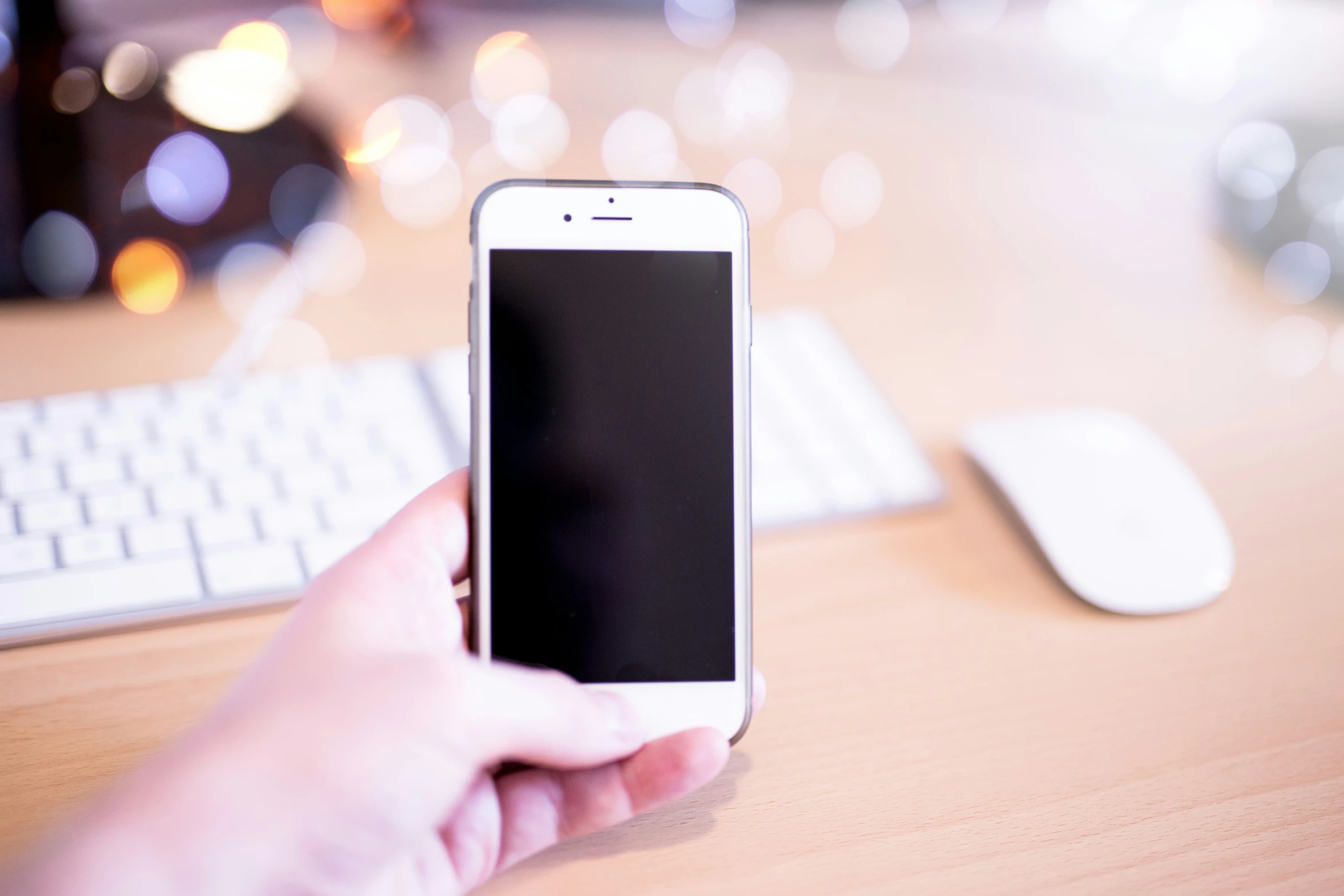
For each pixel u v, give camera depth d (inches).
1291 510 20.5
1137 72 31.9
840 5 33.3
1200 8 30.7
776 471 20.1
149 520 18.7
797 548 19.9
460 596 19.4
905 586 19.4
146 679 17.8
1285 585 19.4
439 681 15.5
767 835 16.6
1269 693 18.1
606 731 16.3
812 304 23.9
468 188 26.1
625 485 17.6
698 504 17.6
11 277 22.5
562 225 17.8
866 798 16.9
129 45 26.2
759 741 17.5
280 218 23.8
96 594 18.1
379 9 31.5
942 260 25.3
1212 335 23.7
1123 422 20.9
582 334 17.7
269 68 26.8
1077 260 25.5
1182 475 20.1
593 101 29.5
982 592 19.3
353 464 19.6
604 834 16.6
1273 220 25.0
